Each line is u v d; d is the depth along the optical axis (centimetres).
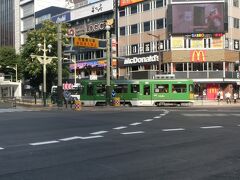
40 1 10125
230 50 6053
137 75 6347
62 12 8975
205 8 5903
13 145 1188
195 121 1980
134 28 6800
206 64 5988
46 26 6144
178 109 3356
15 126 1806
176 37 6031
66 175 768
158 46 6072
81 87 4528
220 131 1522
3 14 11850
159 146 1139
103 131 1536
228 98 5062
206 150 1065
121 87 4394
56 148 1120
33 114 2748
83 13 7950
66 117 2355
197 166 849
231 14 6112
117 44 7094
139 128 1641
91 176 757
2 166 862
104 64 7381
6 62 9156
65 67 6412
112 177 748
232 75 6038
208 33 5922
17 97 5641
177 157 959
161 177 746
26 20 10662
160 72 5691
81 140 1281
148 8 6544
